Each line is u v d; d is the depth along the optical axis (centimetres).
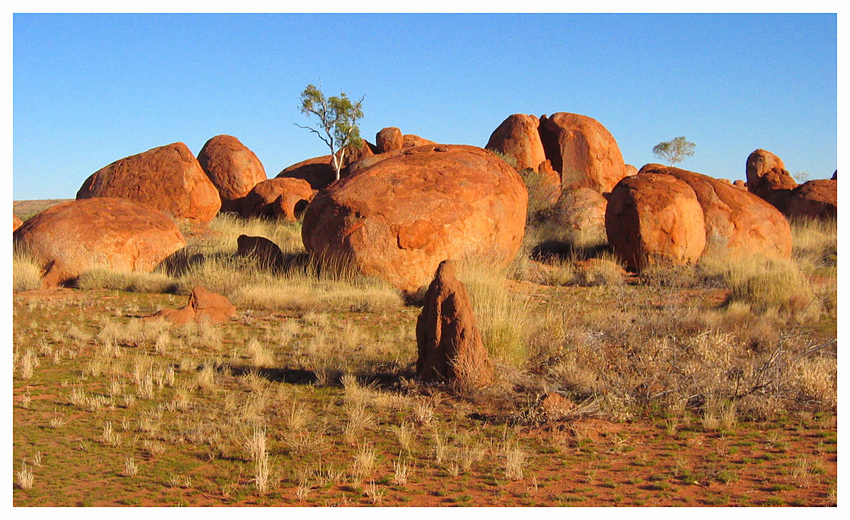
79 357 920
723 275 1619
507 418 670
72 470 535
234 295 1374
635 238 1802
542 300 1379
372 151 3912
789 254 1989
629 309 1105
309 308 1320
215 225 2569
